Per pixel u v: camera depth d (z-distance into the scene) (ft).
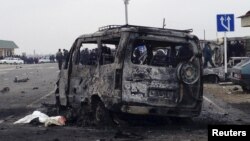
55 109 44.80
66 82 41.52
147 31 34.14
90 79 37.27
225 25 83.20
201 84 35.63
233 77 70.08
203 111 47.47
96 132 33.22
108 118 35.35
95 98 36.63
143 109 33.86
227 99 60.85
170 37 34.83
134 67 33.88
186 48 35.60
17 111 48.03
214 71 90.02
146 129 34.71
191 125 37.14
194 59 35.47
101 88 35.35
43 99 61.46
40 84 94.48
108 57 35.70
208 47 92.43
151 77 34.17
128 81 33.68
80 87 38.83
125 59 33.71
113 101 33.83
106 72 34.99
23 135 32.19
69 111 40.75
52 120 37.14
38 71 164.96
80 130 34.35
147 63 34.91
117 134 31.32
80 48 40.16
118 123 35.55
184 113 35.01
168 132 33.35
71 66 40.98
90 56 38.19
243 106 52.31
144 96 33.94
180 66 34.78
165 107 34.40
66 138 30.68
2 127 36.37
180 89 34.91
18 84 95.81
